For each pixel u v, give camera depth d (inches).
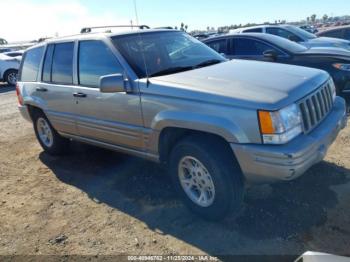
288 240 118.9
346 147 188.5
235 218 133.7
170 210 146.3
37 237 137.1
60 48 193.0
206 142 126.7
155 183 171.3
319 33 588.7
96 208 154.6
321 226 124.0
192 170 135.5
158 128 139.3
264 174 114.6
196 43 186.1
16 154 238.1
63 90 186.2
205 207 133.6
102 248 126.3
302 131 119.7
